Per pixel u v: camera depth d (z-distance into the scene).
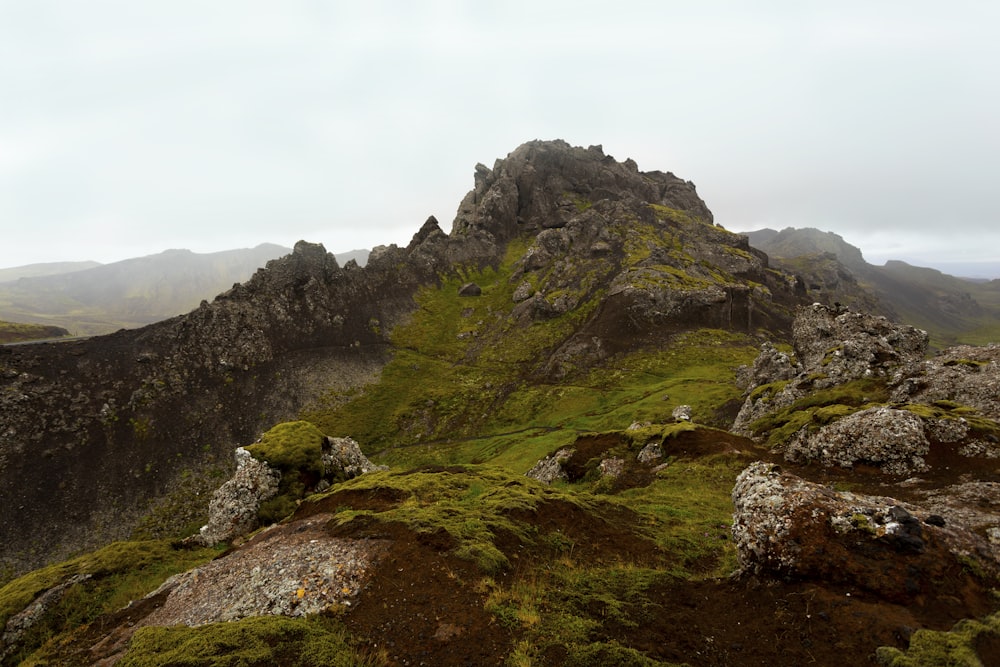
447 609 13.51
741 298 158.75
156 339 128.25
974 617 11.52
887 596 12.30
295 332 152.25
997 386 30.55
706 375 110.38
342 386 135.88
